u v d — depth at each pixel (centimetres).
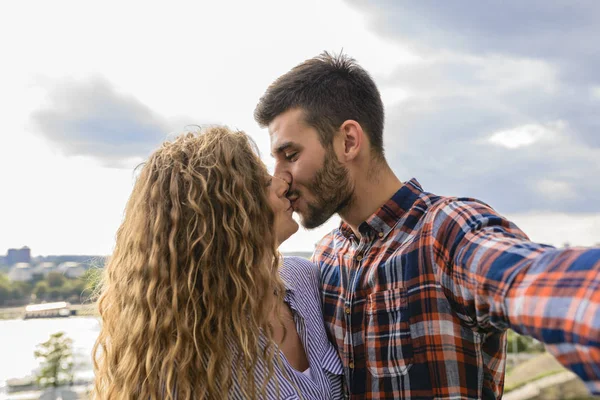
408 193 153
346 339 149
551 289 86
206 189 128
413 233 145
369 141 160
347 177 158
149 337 124
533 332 88
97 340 142
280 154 164
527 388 2402
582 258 85
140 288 128
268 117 168
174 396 122
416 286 139
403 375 138
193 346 122
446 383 132
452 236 130
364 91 161
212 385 120
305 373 137
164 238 128
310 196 161
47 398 2370
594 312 76
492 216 125
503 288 98
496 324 105
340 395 146
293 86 162
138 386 125
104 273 144
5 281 5581
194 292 124
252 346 124
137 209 134
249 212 131
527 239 121
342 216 163
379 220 152
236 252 127
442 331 133
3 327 4494
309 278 160
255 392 122
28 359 3356
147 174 136
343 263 160
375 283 146
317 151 159
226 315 125
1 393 2553
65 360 2662
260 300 128
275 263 137
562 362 82
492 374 139
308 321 147
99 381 140
